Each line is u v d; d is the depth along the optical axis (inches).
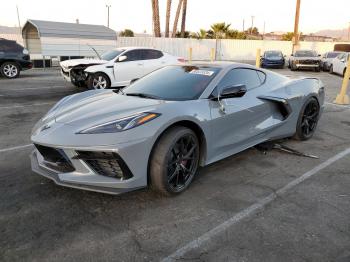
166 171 119.0
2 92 386.3
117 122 114.8
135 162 112.2
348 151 182.5
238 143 154.3
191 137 128.0
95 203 121.7
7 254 92.6
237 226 107.2
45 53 698.8
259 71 176.6
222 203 122.5
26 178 143.1
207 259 91.0
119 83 398.3
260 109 162.9
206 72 154.4
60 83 478.0
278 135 180.4
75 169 115.3
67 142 112.0
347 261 90.0
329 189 134.8
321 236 101.5
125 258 91.7
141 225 107.8
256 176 147.5
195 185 137.5
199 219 111.4
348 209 118.3
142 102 133.0
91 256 92.3
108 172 115.6
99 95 158.1
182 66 169.8
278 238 100.5
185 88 145.4
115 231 104.3
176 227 106.7
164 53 438.0
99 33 764.6
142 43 1034.7
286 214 114.7
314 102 199.9
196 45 1140.5
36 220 110.2
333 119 263.1
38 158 129.7
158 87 151.2
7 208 117.8
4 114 271.1
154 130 114.6
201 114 132.0
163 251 94.7
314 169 156.2
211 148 139.7
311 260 90.4
